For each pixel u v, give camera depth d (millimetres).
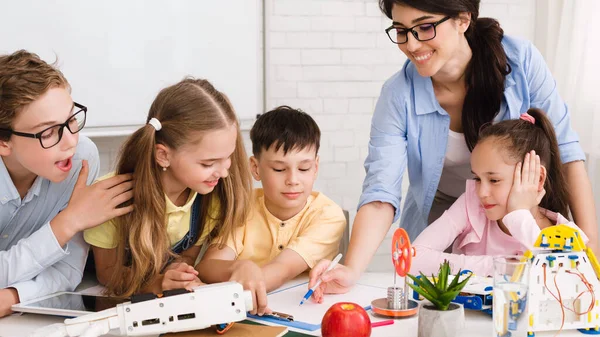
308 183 1618
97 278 1608
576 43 2955
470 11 1561
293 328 1225
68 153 1343
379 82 3449
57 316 1327
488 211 1611
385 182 1657
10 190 1444
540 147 1604
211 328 1212
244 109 3186
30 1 2561
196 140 1417
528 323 1191
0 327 1270
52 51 2631
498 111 1693
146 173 1455
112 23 2775
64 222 1397
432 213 1965
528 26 3504
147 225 1460
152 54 2893
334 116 3408
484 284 1350
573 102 2973
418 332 1156
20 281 1392
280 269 1496
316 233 1604
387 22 3430
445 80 1695
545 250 1245
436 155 1752
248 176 1613
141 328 1155
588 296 1215
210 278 1484
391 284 1514
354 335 1104
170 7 2922
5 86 1284
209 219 1620
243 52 3148
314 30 3336
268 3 3238
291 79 3332
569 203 1705
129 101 2854
